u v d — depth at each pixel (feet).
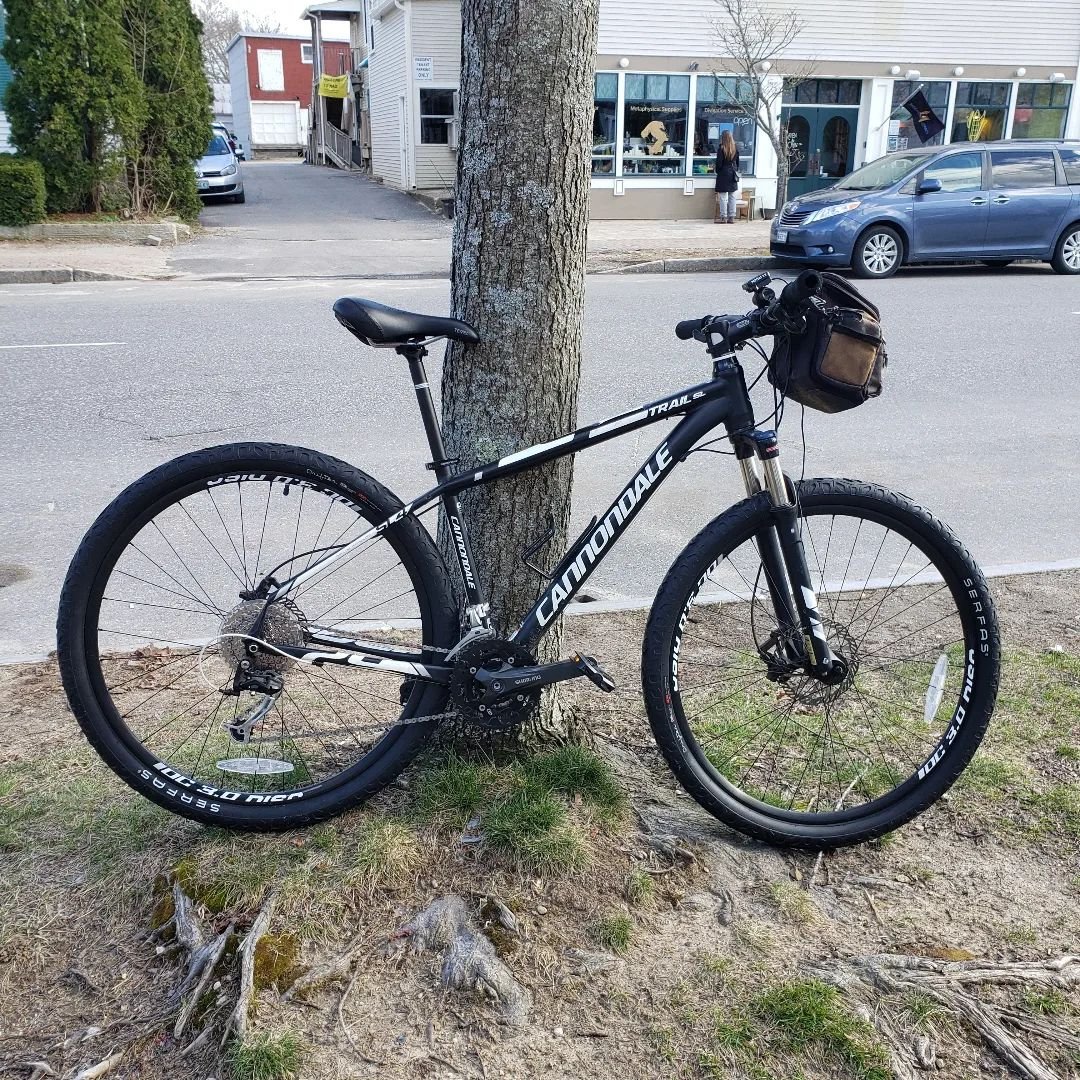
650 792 9.11
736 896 7.88
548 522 8.89
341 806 8.31
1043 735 10.19
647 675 8.20
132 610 13.99
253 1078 6.23
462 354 8.61
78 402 23.52
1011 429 22.97
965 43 73.05
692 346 29.91
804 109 73.00
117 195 59.62
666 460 8.20
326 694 10.84
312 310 35.14
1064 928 7.64
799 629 8.40
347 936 7.33
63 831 8.45
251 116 167.43
